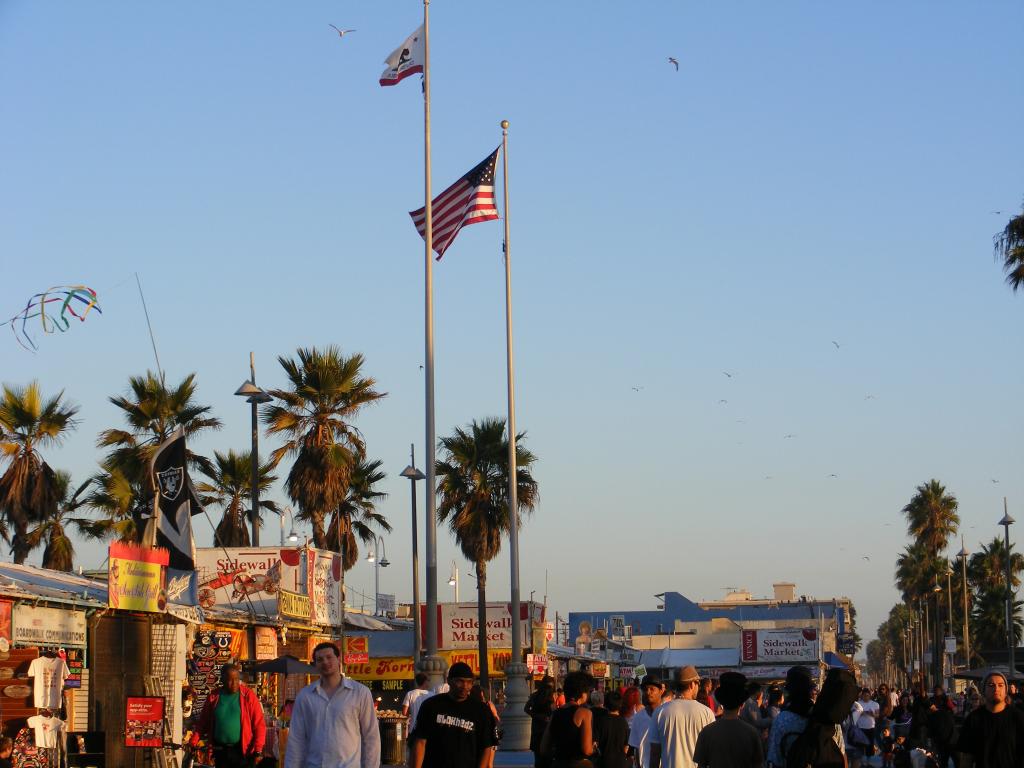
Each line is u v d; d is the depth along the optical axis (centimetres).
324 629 4181
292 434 4953
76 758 2448
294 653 3947
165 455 2872
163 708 2423
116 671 2631
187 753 2644
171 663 2800
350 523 5706
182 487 2878
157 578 2684
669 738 1400
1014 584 13038
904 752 2895
